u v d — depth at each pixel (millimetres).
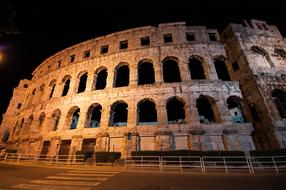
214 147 21219
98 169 16625
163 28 32594
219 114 23375
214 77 26438
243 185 9672
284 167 14773
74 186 9969
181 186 9680
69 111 29438
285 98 25859
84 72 33531
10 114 46438
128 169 16484
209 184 10078
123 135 23625
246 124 22484
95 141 25250
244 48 28078
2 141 42562
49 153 26438
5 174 13945
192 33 31969
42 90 40000
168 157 17922
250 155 18188
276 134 20734
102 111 26375
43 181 11359
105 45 34594
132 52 30703
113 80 29312
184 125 22859
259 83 24484
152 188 9352
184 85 25453
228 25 31672
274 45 29312
